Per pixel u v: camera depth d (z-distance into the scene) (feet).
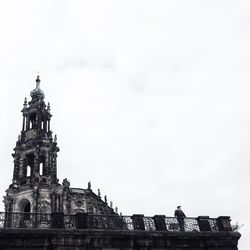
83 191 209.56
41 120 204.13
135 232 86.02
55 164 196.13
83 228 84.23
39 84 223.30
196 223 95.20
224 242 92.53
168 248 87.61
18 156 192.65
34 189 177.27
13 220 84.89
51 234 80.02
